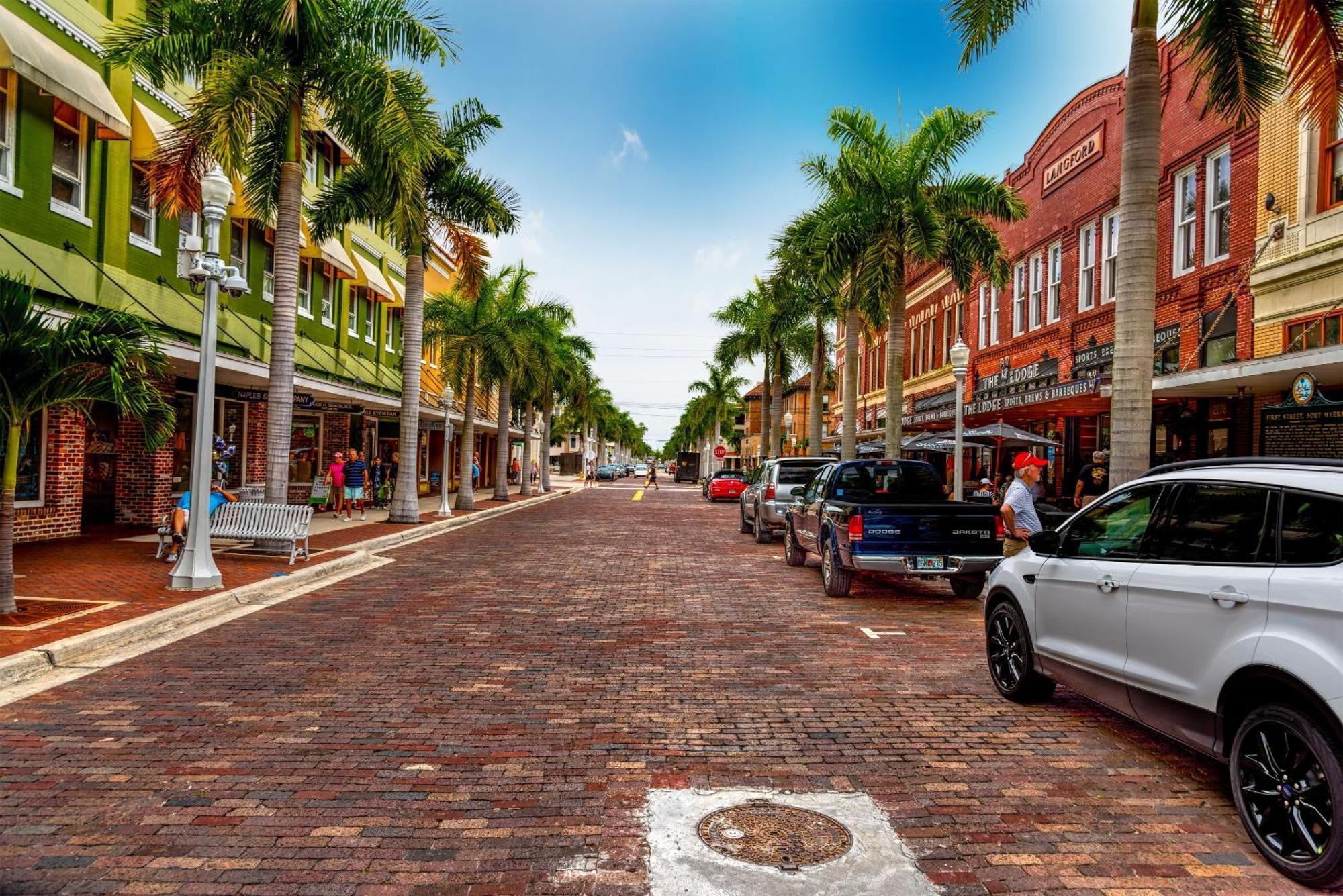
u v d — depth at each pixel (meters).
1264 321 13.93
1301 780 3.44
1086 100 20.62
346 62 13.16
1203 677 3.96
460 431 37.59
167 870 3.41
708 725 5.40
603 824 3.90
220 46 12.77
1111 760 4.81
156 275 15.84
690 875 3.41
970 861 3.57
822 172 18.92
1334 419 10.15
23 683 6.09
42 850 3.57
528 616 9.00
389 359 30.38
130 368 8.34
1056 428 22.22
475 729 5.25
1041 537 5.48
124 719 5.29
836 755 4.87
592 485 58.69
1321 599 3.37
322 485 21.30
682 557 14.97
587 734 5.19
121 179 14.69
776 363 32.88
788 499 17.20
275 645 7.42
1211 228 15.84
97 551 12.63
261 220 15.30
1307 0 7.54
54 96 12.80
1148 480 4.75
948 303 29.95
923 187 17.47
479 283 20.95
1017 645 5.90
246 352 17.41
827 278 17.45
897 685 6.39
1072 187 21.36
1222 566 3.97
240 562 12.03
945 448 20.86
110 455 17.05
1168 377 12.77
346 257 24.73
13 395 7.66
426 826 3.85
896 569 9.59
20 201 12.44
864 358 39.75
